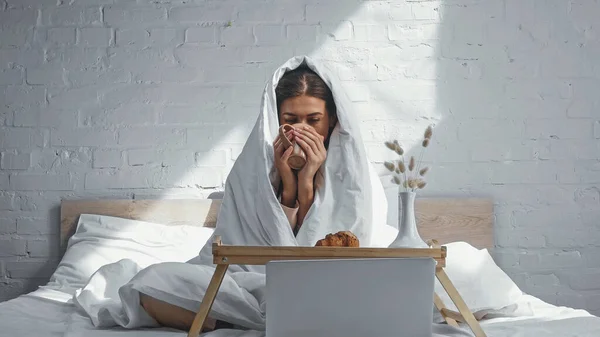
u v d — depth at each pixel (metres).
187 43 3.60
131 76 3.59
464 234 3.54
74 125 3.57
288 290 1.75
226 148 3.59
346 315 1.76
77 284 3.11
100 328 2.20
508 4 3.65
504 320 2.39
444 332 2.16
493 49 3.64
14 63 3.58
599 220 3.62
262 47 3.61
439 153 3.61
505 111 3.63
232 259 1.98
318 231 2.59
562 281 3.60
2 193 3.55
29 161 3.56
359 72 3.62
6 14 3.59
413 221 2.22
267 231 2.57
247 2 3.62
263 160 2.62
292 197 2.66
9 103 3.57
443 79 3.63
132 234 3.34
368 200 2.65
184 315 2.16
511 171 3.62
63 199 3.55
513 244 3.60
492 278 2.53
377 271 1.77
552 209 3.61
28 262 3.54
